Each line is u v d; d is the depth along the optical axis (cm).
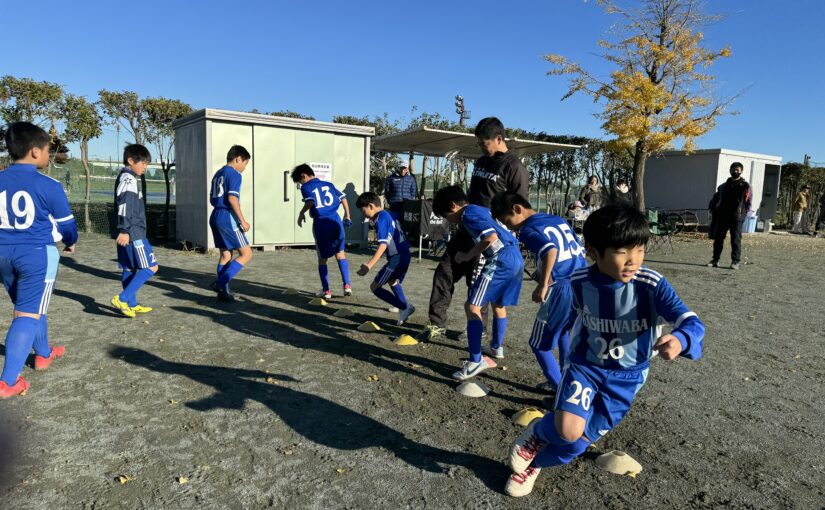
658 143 1742
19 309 342
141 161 521
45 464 256
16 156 336
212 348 445
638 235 197
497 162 441
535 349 346
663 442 301
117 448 274
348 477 255
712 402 360
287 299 647
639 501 242
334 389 365
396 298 542
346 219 683
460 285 781
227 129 1027
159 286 696
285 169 1099
